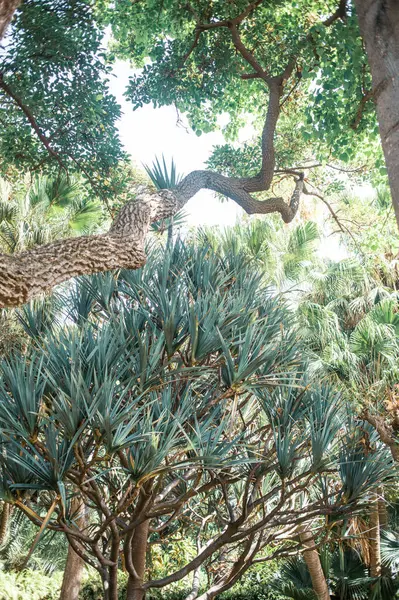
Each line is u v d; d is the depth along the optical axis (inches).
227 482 170.4
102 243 95.5
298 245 381.4
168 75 265.9
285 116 298.7
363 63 202.2
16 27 198.4
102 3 247.4
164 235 215.5
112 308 178.7
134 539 192.5
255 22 250.7
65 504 134.1
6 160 229.5
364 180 321.4
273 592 401.4
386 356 318.0
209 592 184.7
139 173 360.2
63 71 210.2
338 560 365.4
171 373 147.4
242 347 146.4
